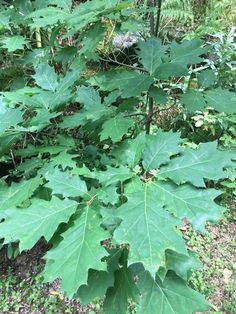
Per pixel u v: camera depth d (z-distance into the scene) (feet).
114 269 1.62
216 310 3.58
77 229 1.46
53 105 2.20
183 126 5.17
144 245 1.31
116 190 1.62
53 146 2.30
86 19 2.26
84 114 2.23
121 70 2.69
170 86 5.04
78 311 3.55
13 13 3.19
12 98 2.18
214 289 3.83
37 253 4.00
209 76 2.67
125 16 2.42
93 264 1.34
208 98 2.36
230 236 4.42
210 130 5.08
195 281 3.84
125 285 1.62
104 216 1.49
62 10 2.58
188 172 1.54
